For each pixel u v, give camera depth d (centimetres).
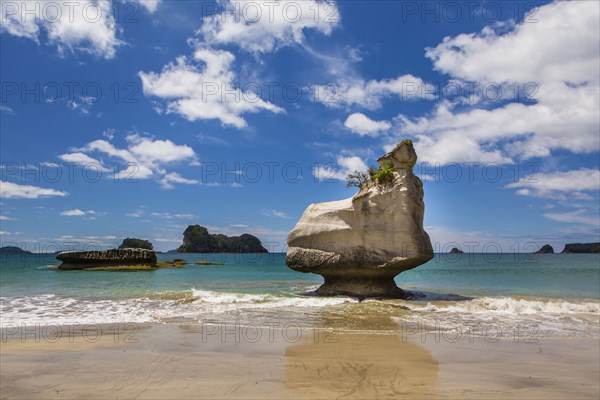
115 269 5006
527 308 1830
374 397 741
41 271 4678
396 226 2244
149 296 2205
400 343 1184
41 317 1588
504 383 835
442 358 1026
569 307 1834
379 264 2230
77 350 1077
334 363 964
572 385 830
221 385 800
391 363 971
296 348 1113
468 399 742
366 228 2275
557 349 1132
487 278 3778
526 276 4009
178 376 855
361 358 1013
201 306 1878
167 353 1049
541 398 755
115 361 969
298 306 1897
